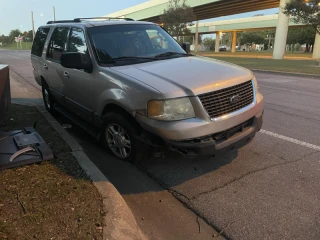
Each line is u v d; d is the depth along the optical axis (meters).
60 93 5.53
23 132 4.41
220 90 3.42
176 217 3.07
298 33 67.69
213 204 3.25
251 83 3.95
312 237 2.73
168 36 5.30
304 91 9.80
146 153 3.77
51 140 4.49
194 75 3.59
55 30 5.83
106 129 4.23
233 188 3.55
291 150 4.63
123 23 4.94
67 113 5.59
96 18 5.80
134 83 3.52
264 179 3.75
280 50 31.36
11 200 2.93
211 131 3.33
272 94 9.25
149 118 3.35
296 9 19.05
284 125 5.90
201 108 3.27
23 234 2.47
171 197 3.42
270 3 36.22
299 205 3.20
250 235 2.78
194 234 2.82
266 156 4.41
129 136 3.80
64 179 3.35
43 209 2.80
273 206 3.19
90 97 4.38
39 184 3.22
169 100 3.22
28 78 12.77
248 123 3.89
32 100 7.89
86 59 4.28
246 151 4.59
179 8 31.33
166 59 4.40
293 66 18.81
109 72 3.92
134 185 3.68
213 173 3.92
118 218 2.73
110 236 2.50
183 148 3.31
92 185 3.24
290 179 3.74
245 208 3.17
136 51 4.54
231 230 2.85
